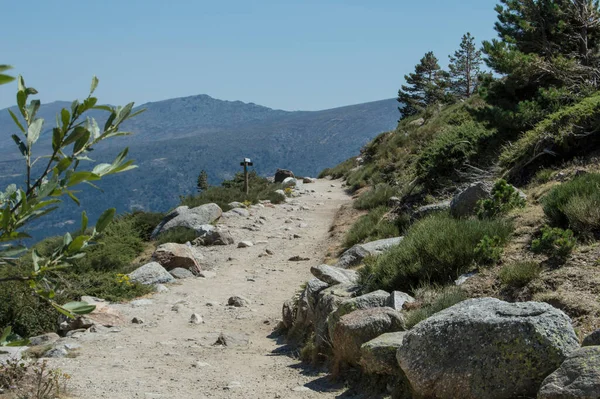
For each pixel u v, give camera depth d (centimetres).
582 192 922
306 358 906
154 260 1691
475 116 1831
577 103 1509
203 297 1455
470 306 617
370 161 3819
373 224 1778
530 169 1381
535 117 1645
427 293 857
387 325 736
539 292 730
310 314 1031
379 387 675
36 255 256
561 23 1791
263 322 1226
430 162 1881
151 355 973
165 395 721
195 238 2117
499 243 916
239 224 2320
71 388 721
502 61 1762
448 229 972
